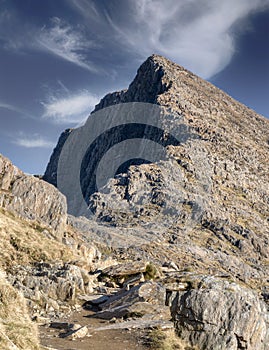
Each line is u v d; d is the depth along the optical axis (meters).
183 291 25.08
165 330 21.98
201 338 22.52
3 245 33.94
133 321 22.67
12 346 14.06
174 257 91.12
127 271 34.00
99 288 30.97
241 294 24.48
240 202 158.62
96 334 20.66
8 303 16.98
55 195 51.59
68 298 26.86
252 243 129.25
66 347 17.88
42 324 21.92
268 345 23.69
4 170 49.31
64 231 50.22
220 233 128.25
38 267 31.80
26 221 44.78
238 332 22.67
